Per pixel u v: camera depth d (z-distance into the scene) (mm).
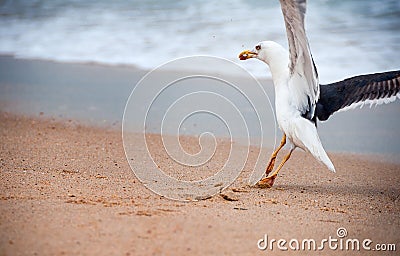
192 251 6543
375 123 14047
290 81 9461
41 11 23609
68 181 9445
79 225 7102
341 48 17578
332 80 15352
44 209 7703
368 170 11156
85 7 23812
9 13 23484
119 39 19844
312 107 9430
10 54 19266
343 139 13023
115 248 6500
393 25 19438
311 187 9992
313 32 19031
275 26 19406
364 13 20641
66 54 19062
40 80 16891
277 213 8227
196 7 22328
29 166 10391
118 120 13695
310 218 8133
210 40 18547
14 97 15477
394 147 12445
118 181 9547
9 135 12594
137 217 7461
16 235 6781
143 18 21609
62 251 6398
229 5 22047
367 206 8977
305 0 8305
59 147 11789
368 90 9898
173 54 17859
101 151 11555
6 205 7871
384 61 16531
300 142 9414
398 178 10672
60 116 14008
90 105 14789
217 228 7246
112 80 16703
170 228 7133
